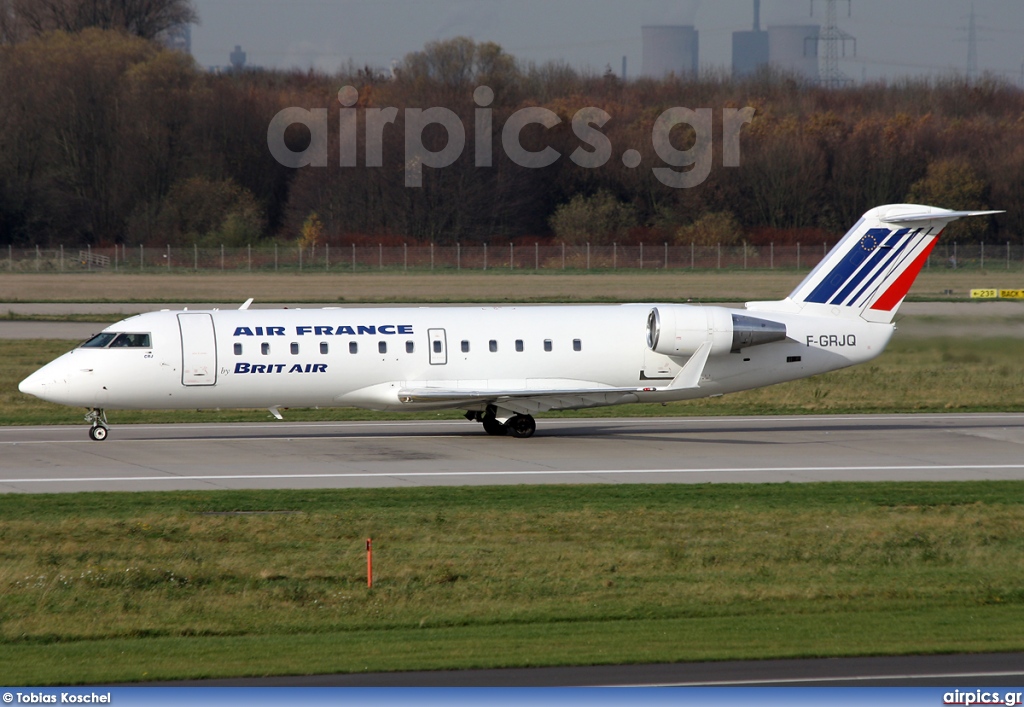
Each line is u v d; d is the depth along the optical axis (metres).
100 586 68.75
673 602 66.31
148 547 76.31
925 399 160.12
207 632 61.62
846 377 179.12
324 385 120.12
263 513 86.75
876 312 130.00
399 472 103.81
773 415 146.25
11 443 120.06
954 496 94.25
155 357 116.94
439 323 123.31
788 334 126.94
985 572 72.75
